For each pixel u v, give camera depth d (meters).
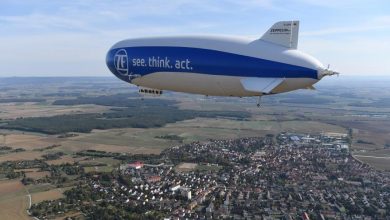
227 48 74.00
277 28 73.25
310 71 69.69
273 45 73.19
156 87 86.38
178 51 78.50
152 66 82.38
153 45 82.31
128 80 89.56
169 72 80.25
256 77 72.50
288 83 71.75
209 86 77.94
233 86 75.44
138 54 84.12
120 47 87.56
